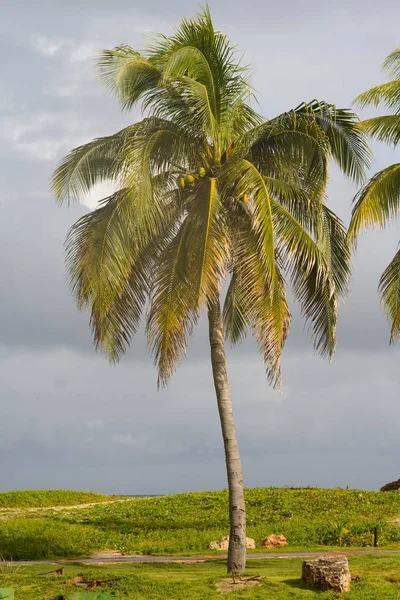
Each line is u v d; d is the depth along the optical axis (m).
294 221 17.36
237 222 17.73
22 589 13.85
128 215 17.09
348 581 14.09
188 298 16.42
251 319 16.70
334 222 19.22
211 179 17.41
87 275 17.20
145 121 17.80
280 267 18.50
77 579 14.58
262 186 16.66
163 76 16.91
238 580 14.59
